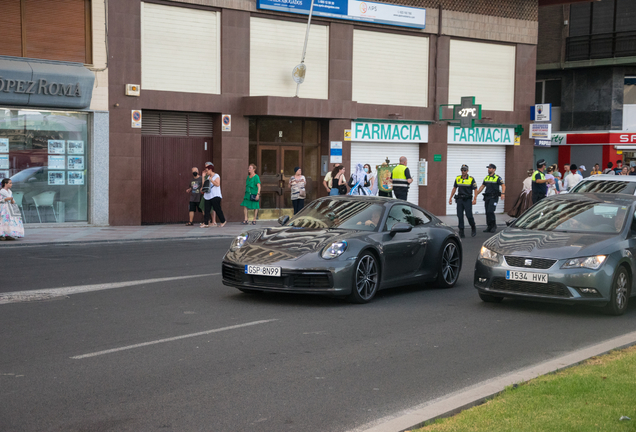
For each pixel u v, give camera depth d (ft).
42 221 63.77
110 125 65.87
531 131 94.94
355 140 80.48
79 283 34.12
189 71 70.23
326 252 29.09
